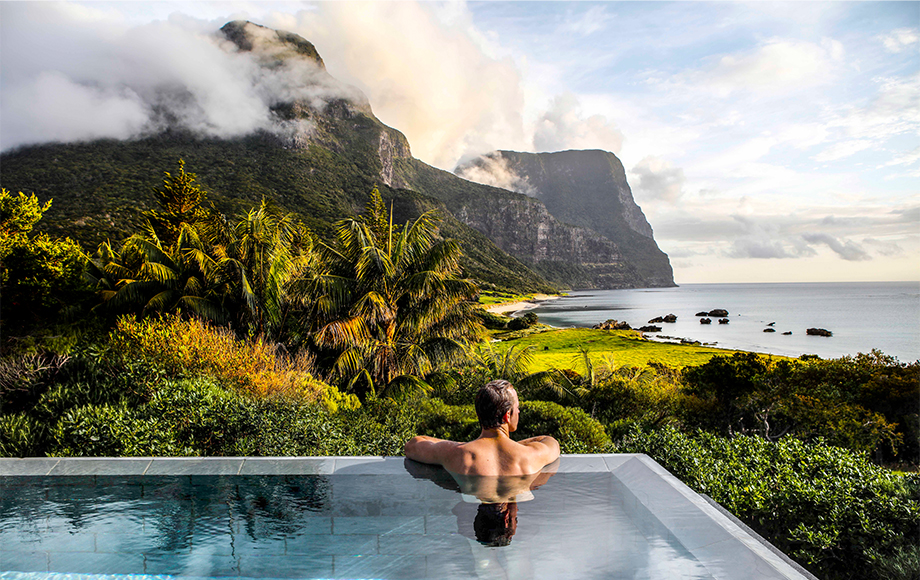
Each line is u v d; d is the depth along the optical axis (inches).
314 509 82.4
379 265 538.9
